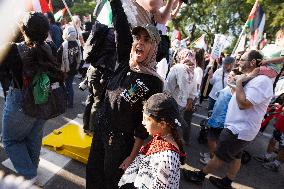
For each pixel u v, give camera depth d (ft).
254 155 16.38
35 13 7.85
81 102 19.62
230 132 10.44
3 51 7.30
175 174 5.61
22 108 8.15
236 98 10.11
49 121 15.16
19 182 2.12
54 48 8.94
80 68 17.62
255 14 22.77
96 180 8.43
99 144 8.11
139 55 7.11
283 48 11.69
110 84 7.80
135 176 6.33
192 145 16.06
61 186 10.29
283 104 14.38
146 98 7.13
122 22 8.02
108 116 7.59
